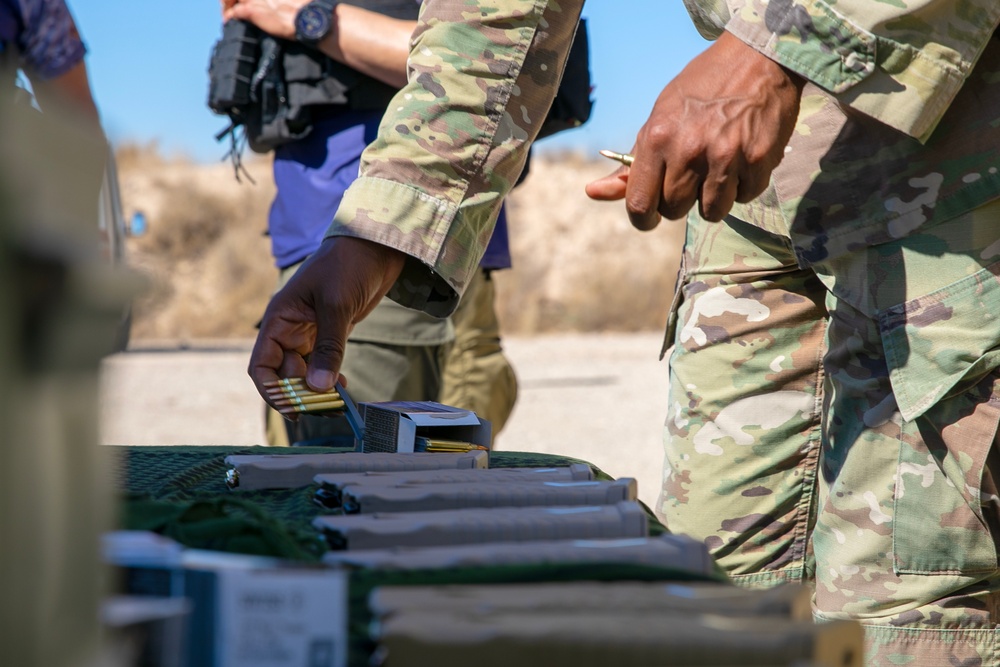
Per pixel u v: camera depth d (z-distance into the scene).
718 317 3.29
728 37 2.24
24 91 0.95
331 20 3.84
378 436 2.42
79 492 0.87
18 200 0.80
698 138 2.13
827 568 2.71
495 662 0.99
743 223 3.22
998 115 2.39
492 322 4.89
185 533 1.38
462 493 1.60
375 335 3.99
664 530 1.62
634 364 18.86
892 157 2.50
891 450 2.57
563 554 1.29
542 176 31.58
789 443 3.22
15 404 0.80
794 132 2.68
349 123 4.05
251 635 1.02
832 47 2.16
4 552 0.80
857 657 1.08
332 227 2.65
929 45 2.18
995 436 2.44
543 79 2.75
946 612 2.54
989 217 2.41
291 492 1.97
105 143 0.95
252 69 4.09
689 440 3.36
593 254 27.89
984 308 2.39
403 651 1.00
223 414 12.66
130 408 12.95
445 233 2.64
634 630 0.99
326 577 1.03
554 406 13.76
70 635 0.85
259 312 24.42
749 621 1.02
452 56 2.69
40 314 0.81
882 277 2.54
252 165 28.62
